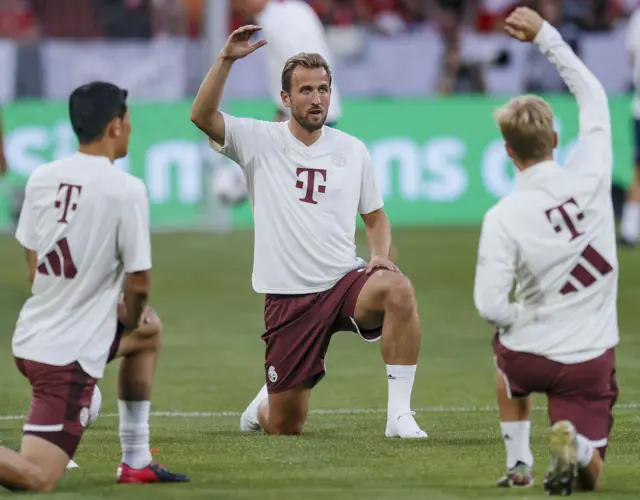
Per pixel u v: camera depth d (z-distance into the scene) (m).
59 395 18.55
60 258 18.61
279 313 24.66
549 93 64.81
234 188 59.09
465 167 63.06
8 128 60.34
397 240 58.38
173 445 23.06
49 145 60.47
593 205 18.31
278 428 24.72
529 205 18.20
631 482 19.31
